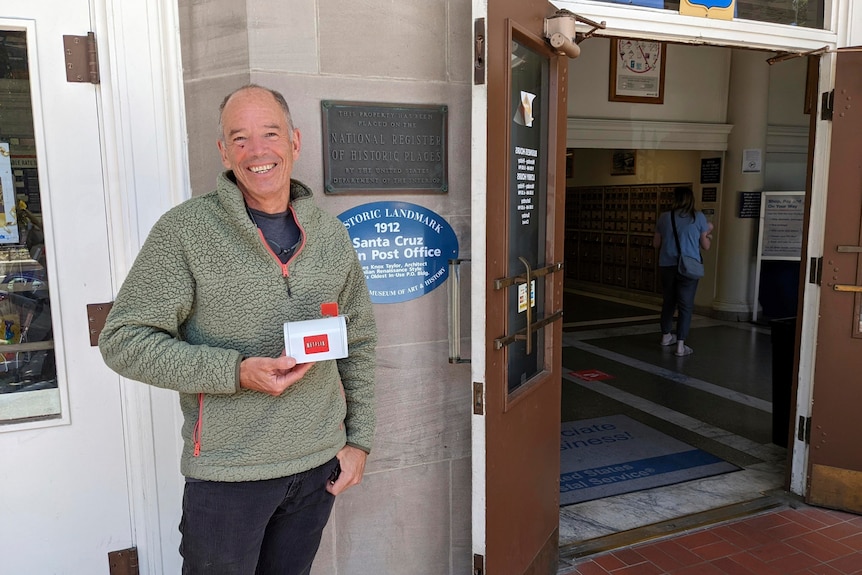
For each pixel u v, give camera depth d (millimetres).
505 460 2219
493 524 2152
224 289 1448
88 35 1981
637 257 10281
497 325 2113
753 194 7824
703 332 7531
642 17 2678
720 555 2840
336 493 1688
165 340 1419
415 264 2277
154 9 2018
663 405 4898
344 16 2068
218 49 1998
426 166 2244
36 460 2057
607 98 7004
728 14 2846
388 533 2375
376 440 2303
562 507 3275
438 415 2395
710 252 8445
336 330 1415
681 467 3768
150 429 2141
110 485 2148
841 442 3195
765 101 7594
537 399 2506
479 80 1952
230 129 1486
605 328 8016
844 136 3068
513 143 2279
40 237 2031
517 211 2367
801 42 3051
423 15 2180
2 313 2020
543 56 2453
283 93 2021
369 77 2129
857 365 3135
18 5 1913
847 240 3109
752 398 5062
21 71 1963
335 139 2104
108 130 2039
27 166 2000
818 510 3250
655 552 2863
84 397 2092
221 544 1497
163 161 2090
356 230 2176
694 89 7500
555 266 2564
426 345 2340
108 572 2176
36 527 2080
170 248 1430
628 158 10195
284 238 1567
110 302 2096
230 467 1467
